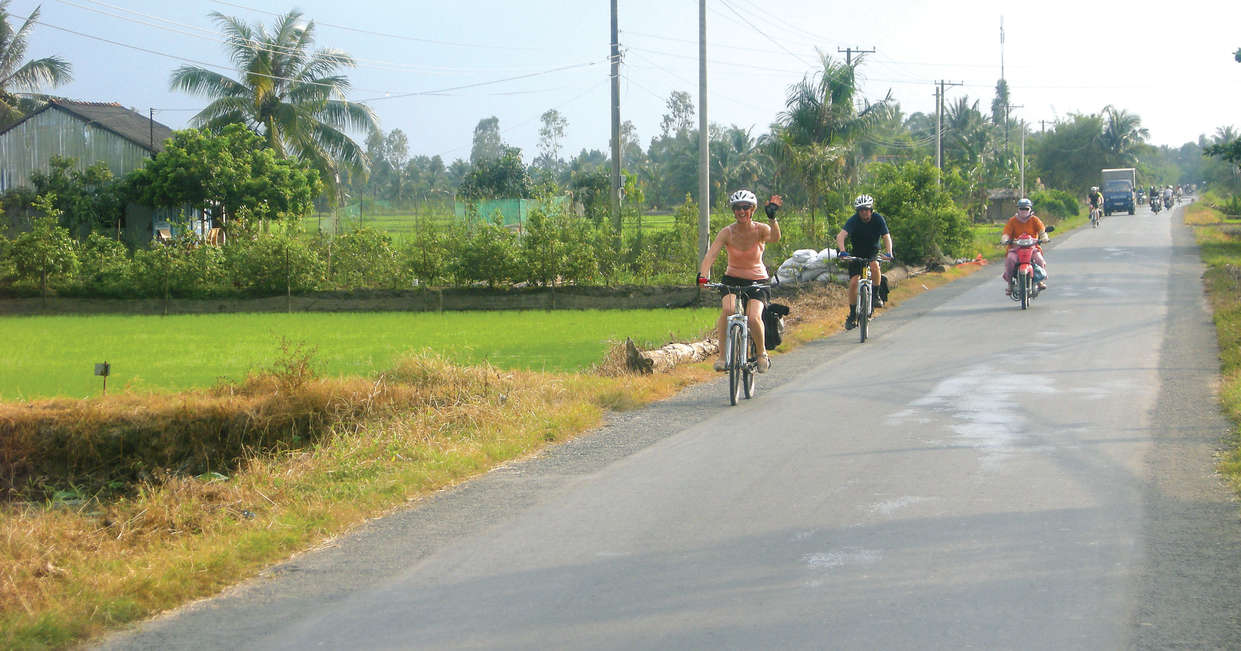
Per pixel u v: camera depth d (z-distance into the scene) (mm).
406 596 5809
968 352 14859
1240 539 6172
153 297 28531
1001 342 15719
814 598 5430
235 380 13734
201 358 17688
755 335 11875
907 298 23328
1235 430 8992
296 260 28547
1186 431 9109
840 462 8547
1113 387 11492
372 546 6883
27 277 28672
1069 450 8617
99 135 42062
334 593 5938
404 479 8461
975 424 9859
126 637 5387
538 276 28172
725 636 4965
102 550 7254
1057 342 15430
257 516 7941
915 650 4715
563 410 11109
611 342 15016
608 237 29688
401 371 12859
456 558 6488
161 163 38625
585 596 5641
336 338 20328
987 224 73562
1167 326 16578
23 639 5203
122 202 39125
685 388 13109
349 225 35750
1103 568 5730
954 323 18469
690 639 4945
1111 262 31188
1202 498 7051
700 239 28125
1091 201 62844
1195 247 37844
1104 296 21719
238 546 6672
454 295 28078
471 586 5914
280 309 27984
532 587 5836
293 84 47812
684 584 5754
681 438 9992
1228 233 46250
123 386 14539
